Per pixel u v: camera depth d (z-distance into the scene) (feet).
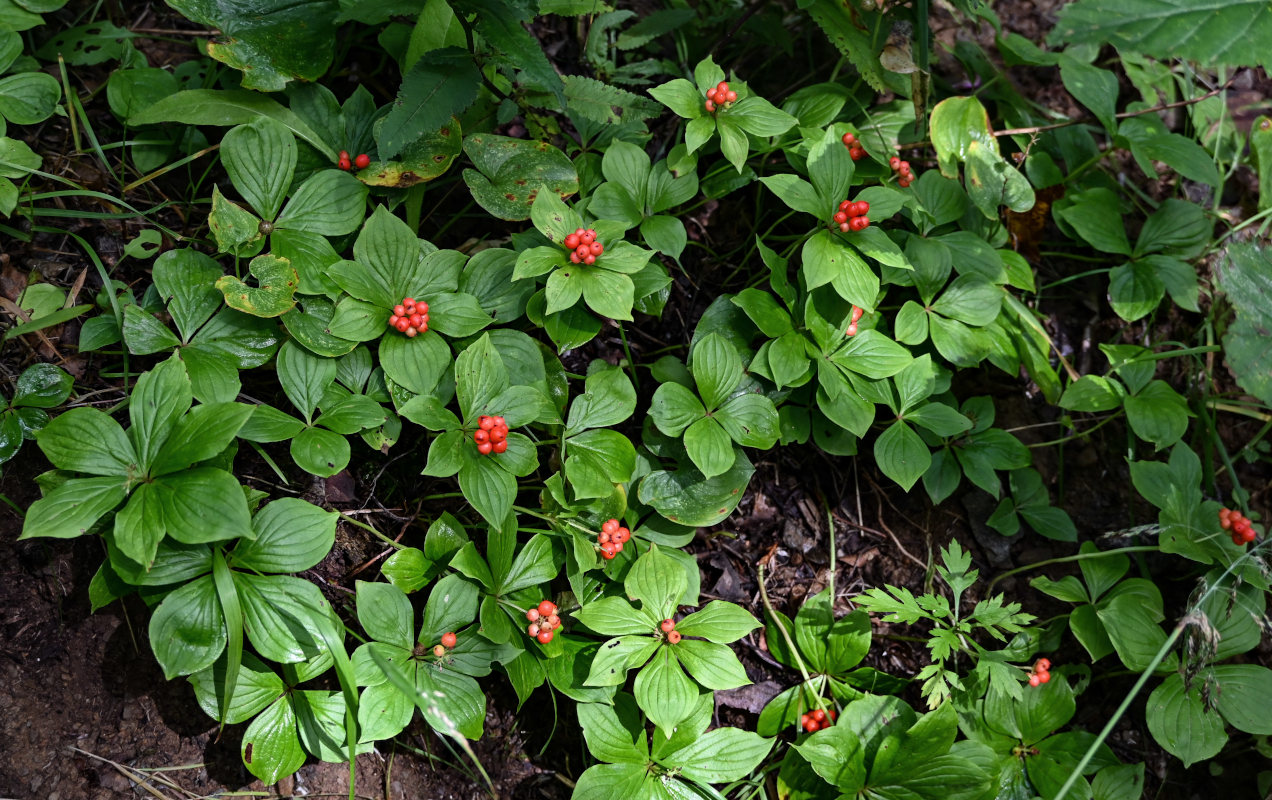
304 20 2.03
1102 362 2.31
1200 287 2.33
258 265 1.84
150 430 1.72
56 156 2.03
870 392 1.99
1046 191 2.33
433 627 1.79
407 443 1.99
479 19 1.88
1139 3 1.77
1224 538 2.01
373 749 1.84
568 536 1.87
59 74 2.08
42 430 1.71
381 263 1.89
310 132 1.99
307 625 1.74
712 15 2.35
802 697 1.95
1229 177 2.49
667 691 1.78
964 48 2.44
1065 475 2.23
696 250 2.23
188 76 2.10
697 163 2.13
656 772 1.84
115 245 2.01
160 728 1.83
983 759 1.89
